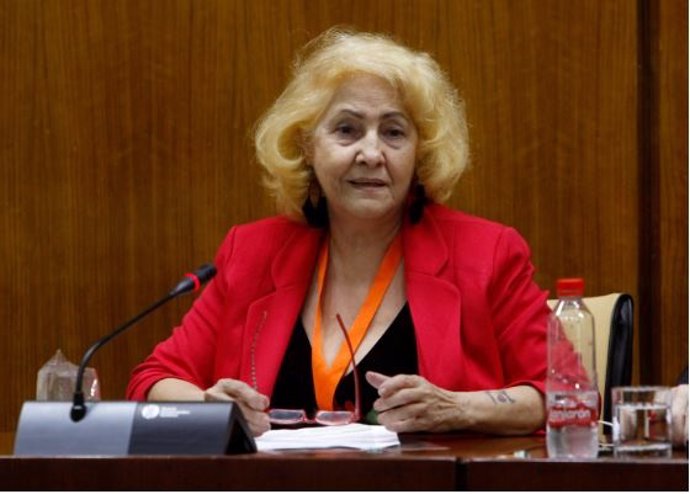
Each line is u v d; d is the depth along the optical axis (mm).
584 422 5785
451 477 5242
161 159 11109
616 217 10945
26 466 5520
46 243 11164
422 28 11031
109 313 11125
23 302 11164
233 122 11070
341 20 11031
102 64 11102
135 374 8250
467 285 7891
